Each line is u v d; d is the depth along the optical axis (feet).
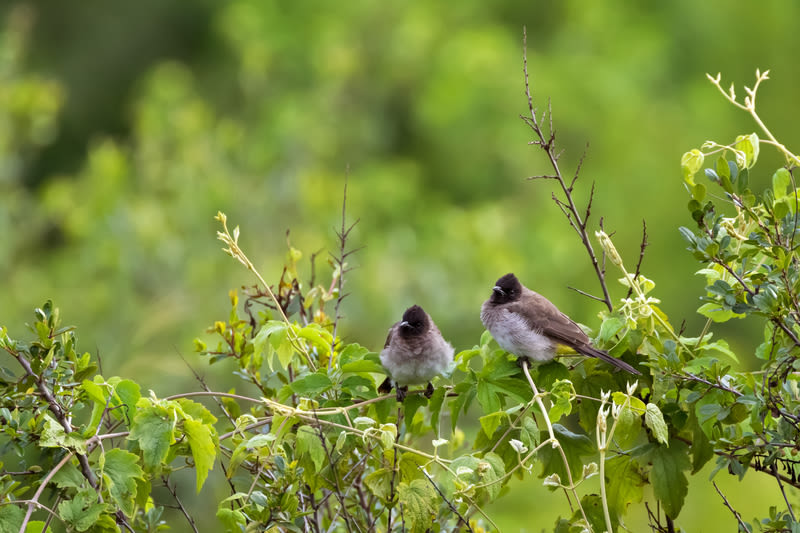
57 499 16.93
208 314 45.32
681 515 37.55
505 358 20.31
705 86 72.95
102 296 44.34
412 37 71.31
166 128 54.75
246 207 51.80
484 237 52.01
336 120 65.57
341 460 18.95
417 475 18.15
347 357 20.01
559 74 70.03
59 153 78.23
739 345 62.28
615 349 19.11
